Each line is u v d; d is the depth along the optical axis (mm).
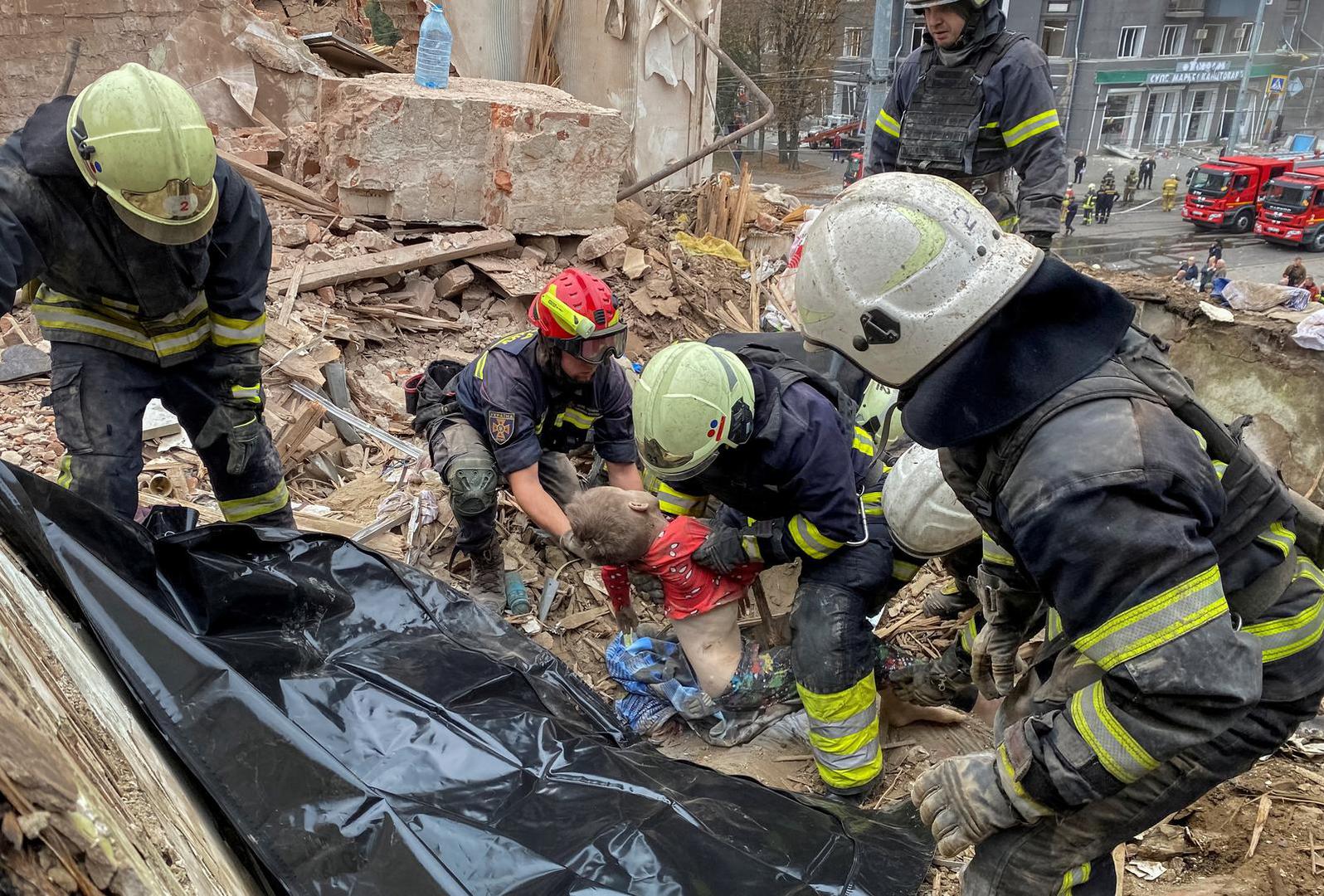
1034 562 1636
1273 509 1788
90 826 1100
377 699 2367
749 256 7289
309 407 4297
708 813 2354
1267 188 22578
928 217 1700
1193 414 1701
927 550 2830
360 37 12430
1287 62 29094
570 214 5879
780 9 25750
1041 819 1935
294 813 1933
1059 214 4277
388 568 2918
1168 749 1612
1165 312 4840
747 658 3227
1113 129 28422
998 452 1709
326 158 5762
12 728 1104
